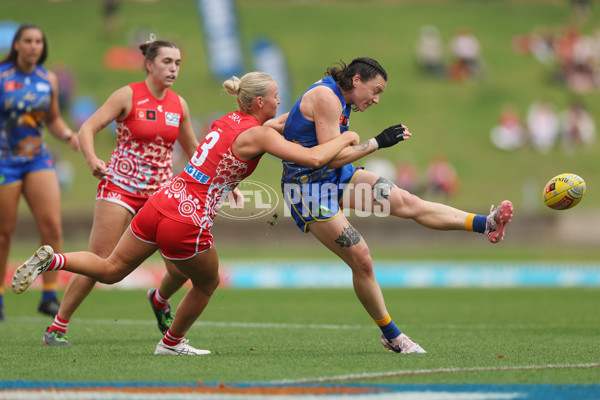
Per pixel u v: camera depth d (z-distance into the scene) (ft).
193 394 48.83
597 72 407.85
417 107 374.02
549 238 258.16
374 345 76.74
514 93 388.57
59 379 54.90
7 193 94.63
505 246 255.50
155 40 81.35
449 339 82.38
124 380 54.34
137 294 146.51
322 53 419.74
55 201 94.32
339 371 58.13
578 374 56.75
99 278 65.92
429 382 53.21
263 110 65.62
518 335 86.63
